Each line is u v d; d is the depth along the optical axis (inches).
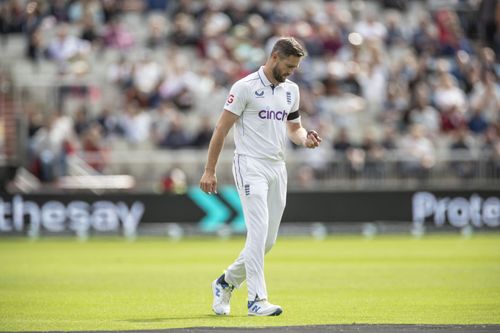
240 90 1093.8
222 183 2839.6
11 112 3009.4
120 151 2999.5
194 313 1170.6
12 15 3462.1
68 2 3513.8
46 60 3309.5
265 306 1098.7
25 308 1235.2
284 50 1082.7
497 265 1866.4
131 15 3599.9
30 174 2886.3
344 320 1082.1
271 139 1102.4
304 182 2861.7
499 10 3727.9
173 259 2048.5
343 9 3745.1
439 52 3535.9
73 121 3034.0
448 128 3166.8
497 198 2874.0
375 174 2878.9
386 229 2864.2
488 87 3248.0
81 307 1245.1
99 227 2760.8
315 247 2380.7
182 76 3201.3
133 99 3122.5
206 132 2952.8
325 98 3221.0
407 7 3816.4
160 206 2783.0
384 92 3307.1
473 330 970.1
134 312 1187.9
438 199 2859.3
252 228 1091.9
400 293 1397.6
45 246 2438.5
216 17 3467.0
